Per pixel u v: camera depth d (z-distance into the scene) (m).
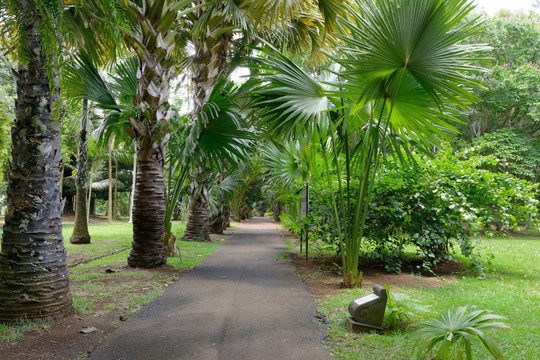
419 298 5.19
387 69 4.86
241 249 11.36
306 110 5.41
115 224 27.33
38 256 4.09
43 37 3.76
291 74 5.50
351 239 5.96
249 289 5.81
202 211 13.94
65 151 21.11
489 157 7.66
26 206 4.10
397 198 7.36
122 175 34.56
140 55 7.25
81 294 5.27
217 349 3.39
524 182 7.39
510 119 21.89
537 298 5.29
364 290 5.66
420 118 5.50
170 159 9.35
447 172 7.54
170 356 3.22
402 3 4.38
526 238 17.06
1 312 3.95
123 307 4.71
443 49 4.62
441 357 2.65
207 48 9.52
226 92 7.60
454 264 8.54
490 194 7.34
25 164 4.15
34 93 4.20
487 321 2.84
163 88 7.57
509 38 20.59
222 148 7.93
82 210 12.06
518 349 3.40
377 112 6.20
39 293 4.05
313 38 10.14
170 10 7.21
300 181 9.43
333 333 3.84
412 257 9.02
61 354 3.22
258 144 8.85
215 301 5.07
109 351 3.31
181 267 7.79
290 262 8.66
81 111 11.29
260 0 5.20
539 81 18.86
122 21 4.64
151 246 7.64
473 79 4.57
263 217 58.09
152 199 7.66
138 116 7.46
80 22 5.52
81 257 8.97
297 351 3.37
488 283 6.50
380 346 3.47
